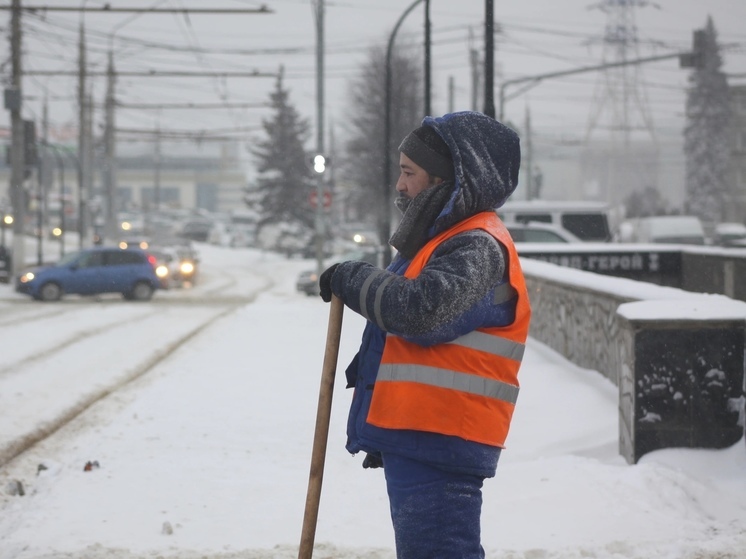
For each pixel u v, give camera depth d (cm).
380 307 413
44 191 10506
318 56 4641
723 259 2512
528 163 9938
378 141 8131
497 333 428
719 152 12325
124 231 11750
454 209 429
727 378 947
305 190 11769
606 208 4672
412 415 422
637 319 951
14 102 5112
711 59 12244
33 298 4431
